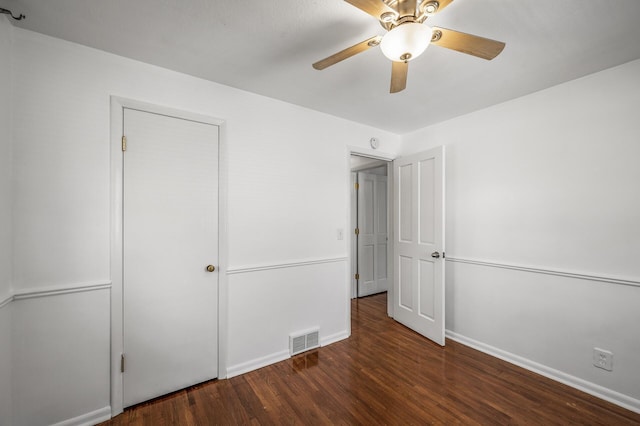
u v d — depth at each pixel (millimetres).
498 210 2498
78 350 1652
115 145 1773
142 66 1880
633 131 1815
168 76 1973
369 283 4414
